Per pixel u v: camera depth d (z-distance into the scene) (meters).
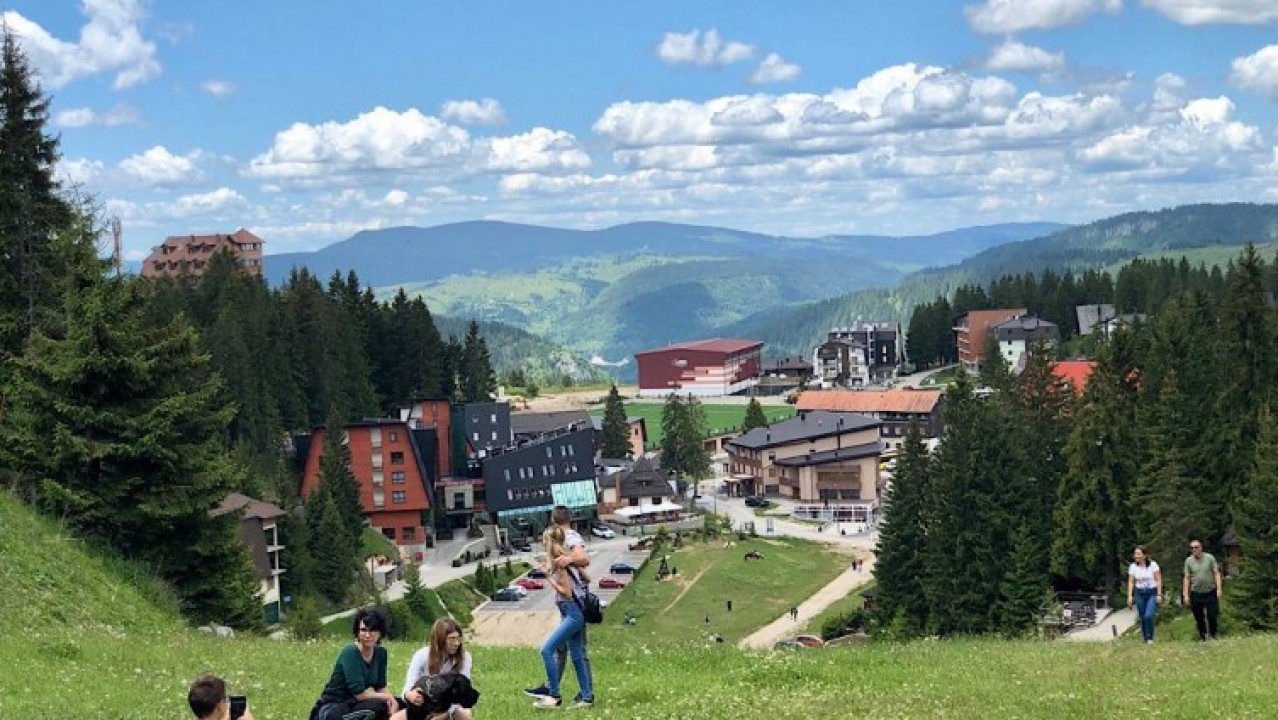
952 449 89.25
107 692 25.19
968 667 28.36
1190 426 89.75
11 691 24.83
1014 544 83.75
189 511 51.06
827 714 21.89
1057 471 98.19
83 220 71.25
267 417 143.75
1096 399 87.75
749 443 199.38
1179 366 96.81
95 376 50.81
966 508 86.31
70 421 50.78
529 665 29.73
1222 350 95.38
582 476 173.25
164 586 48.38
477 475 178.75
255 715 23.05
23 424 50.56
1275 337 93.12
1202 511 81.75
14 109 70.50
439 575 138.38
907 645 35.53
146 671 28.45
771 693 24.34
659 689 24.97
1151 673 26.58
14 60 70.88
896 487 94.38
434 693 16.36
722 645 33.28
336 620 103.00
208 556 53.69
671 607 116.94
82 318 51.47
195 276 199.62
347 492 133.75
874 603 98.62
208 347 138.00
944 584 86.50
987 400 119.38
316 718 17.34
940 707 22.39
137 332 52.88
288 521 108.31
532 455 171.62
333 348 168.75
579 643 23.22
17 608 35.59
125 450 49.88
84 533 48.84
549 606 120.44
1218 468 88.75
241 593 54.91
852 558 139.88
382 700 17.30
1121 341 99.69
